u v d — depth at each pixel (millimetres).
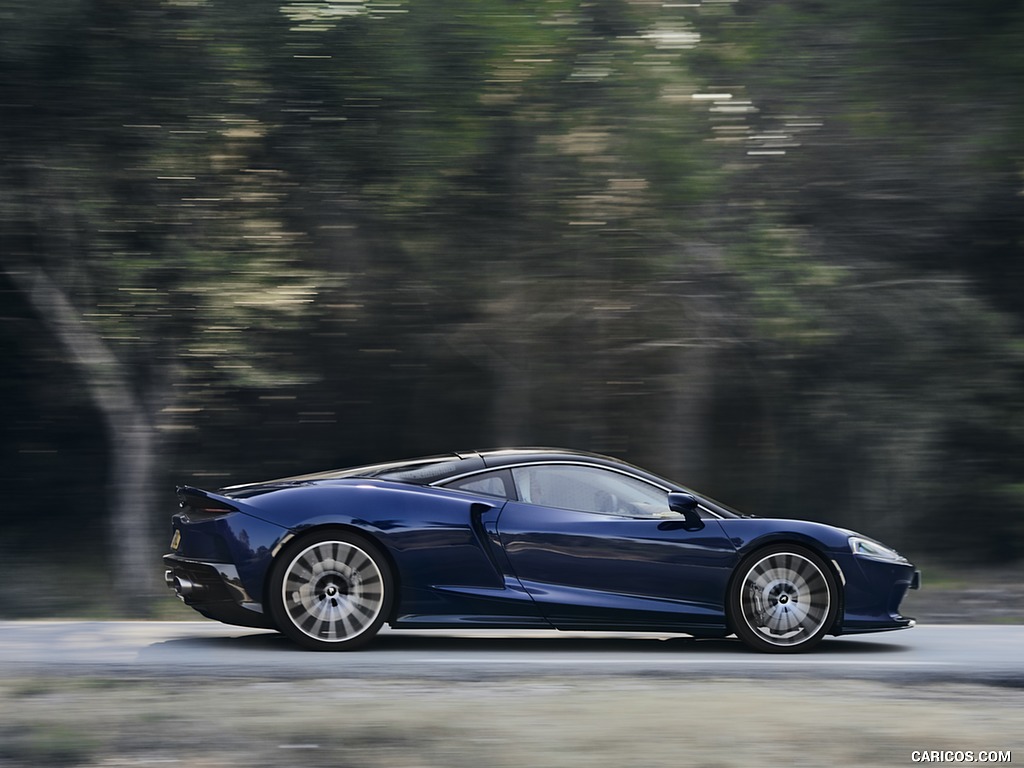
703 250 13953
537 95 12961
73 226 13180
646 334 15539
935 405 16328
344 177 13375
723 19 13305
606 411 16734
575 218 13188
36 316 17000
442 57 12883
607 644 8719
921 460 16875
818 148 14070
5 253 13305
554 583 8039
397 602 7902
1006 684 6828
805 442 17703
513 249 13734
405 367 16188
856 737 5246
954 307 15906
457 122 13000
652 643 8797
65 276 13367
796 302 14180
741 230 13914
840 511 17891
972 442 17156
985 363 16219
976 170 14539
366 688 6281
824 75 13492
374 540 7902
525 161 13203
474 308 15102
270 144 13172
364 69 12922
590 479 8320
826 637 9188
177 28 12812
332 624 7832
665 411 16734
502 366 16344
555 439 16781
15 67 12594
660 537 8148
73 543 18078
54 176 12789
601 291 14219
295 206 13469
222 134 12812
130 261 12469
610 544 8094
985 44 12805
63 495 18922
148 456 13703
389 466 8406
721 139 13062
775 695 6180
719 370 16750
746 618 8156
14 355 17625
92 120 12734
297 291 12570
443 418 17375
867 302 15656
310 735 5121
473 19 12812
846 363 16250
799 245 14305
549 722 5402
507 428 16641
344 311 14141
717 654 8156
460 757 4816
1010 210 15430
